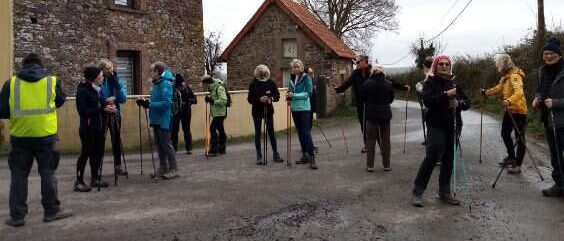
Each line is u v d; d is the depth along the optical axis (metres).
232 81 26.61
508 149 8.85
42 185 6.20
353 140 14.34
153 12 17.97
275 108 18.25
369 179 8.45
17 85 6.09
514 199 7.02
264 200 7.09
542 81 7.37
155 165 10.42
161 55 18.36
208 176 8.92
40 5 14.33
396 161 10.16
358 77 11.03
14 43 13.66
